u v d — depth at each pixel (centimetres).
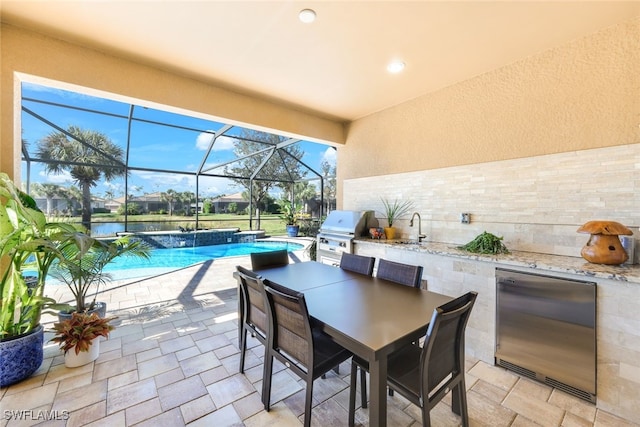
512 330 219
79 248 206
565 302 192
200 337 272
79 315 225
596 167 221
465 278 252
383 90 336
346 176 456
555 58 243
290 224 958
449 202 320
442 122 327
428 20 210
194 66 281
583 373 184
